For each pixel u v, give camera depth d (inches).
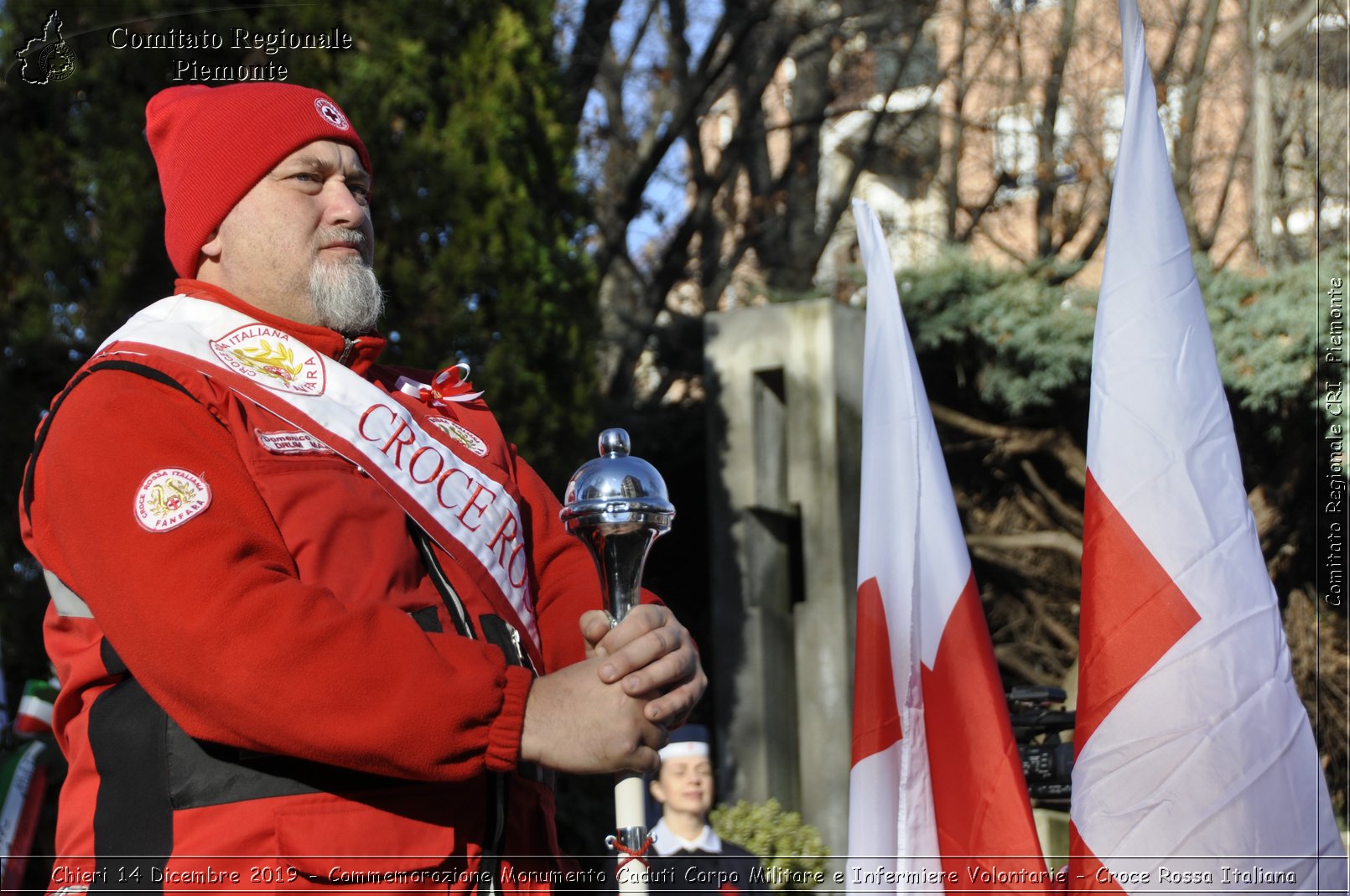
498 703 65.9
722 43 544.7
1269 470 320.8
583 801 261.3
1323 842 94.0
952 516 106.3
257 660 63.2
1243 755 93.6
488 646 68.6
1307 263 312.0
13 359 204.1
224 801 68.0
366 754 63.7
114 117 210.2
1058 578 377.4
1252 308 308.3
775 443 307.9
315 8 228.4
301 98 85.6
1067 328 336.8
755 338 305.7
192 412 71.7
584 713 66.4
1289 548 323.3
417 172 237.0
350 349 84.2
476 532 79.0
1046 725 131.6
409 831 68.9
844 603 293.7
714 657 300.0
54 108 210.7
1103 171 551.8
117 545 66.0
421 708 64.0
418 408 84.7
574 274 259.8
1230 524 96.7
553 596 86.1
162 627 64.1
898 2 534.9
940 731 102.3
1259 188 405.4
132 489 67.3
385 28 235.3
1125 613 96.4
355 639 64.6
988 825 99.3
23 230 207.5
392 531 75.2
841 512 296.4
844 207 553.9
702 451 369.7
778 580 305.4
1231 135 538.9
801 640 295.3
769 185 564.4
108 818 69.6
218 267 84.5
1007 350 340.5
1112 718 95.7
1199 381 98.7
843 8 535.8
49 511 69.6
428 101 239.8
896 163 645.3
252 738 64.2
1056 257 425.1
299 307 83.2
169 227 86.2
